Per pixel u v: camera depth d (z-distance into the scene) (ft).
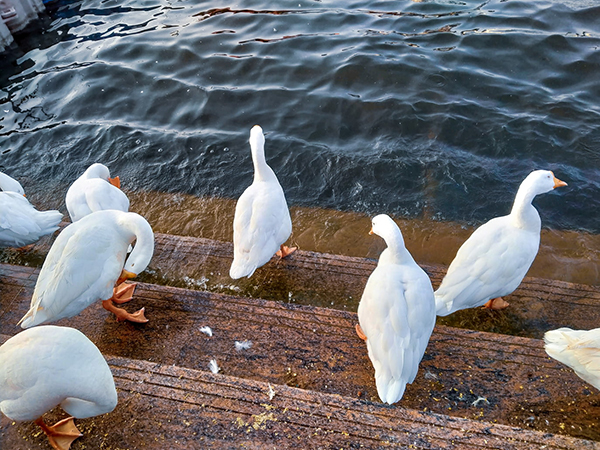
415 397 4.50
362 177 8.16
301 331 5.05
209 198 8.13
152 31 12.65
